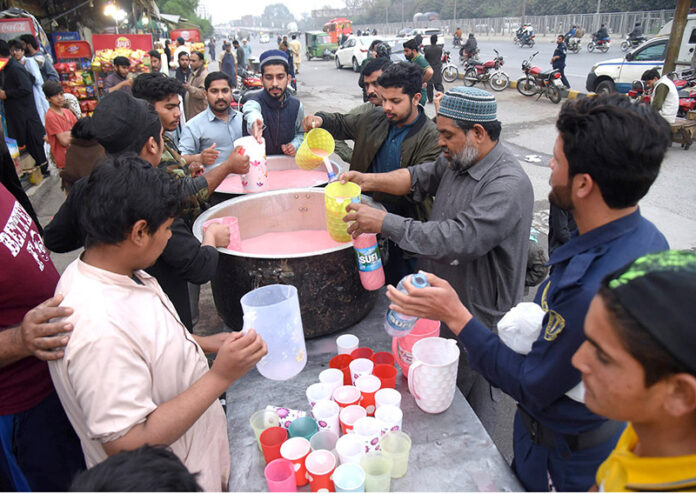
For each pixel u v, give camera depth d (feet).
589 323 2.32
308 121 8.50
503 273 5.79
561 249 3.73
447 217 6.02
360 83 14.55
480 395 6.72
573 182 3.42
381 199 7.97
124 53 30.32
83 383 3.11
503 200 5.25
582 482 3.87
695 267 2.09
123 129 4.99
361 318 6.18
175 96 7.30
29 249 4.85
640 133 3.04
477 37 135.03
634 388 2.17
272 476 3.80
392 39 63.52
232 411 4.83
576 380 3.40
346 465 3.67
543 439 4.00
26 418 4.79
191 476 2.32
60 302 3.34
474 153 5.51
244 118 10.02
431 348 4.81
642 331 2.03
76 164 7.03
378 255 5.57
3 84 18.97
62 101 18.07
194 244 5.22
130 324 3.36
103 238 3.34
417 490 3.86
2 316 4.58
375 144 8.16
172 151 7.26
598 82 36.01
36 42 23.53
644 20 95.61
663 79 22.95
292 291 4.60
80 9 43.37
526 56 72.28
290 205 7.54
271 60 10.08
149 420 3.25
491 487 3.89
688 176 19.49
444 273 6.14
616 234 3.36
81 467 5.29
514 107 35.29
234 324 5.98
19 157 18.89
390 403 4.37
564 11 139.33
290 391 5.06
